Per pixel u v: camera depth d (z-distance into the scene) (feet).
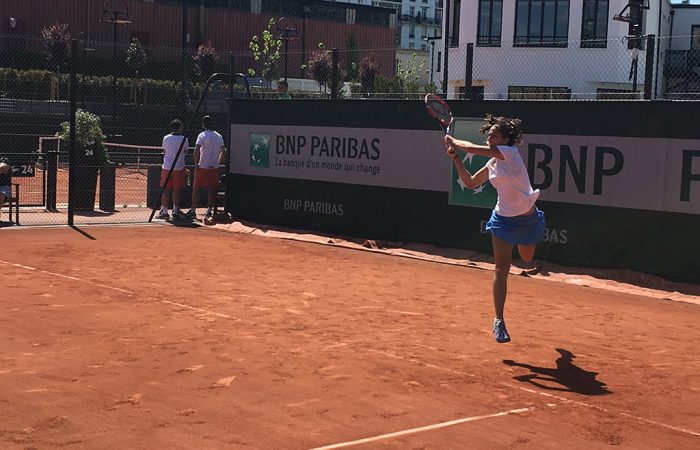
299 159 48.47
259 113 50.83
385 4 337.31
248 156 51.65
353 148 45.42
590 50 95.66
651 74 37.83
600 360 21.02
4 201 45.91
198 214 53.26
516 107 38.24
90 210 53.42
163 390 17.26
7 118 107.96
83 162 52.85
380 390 17.63
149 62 150.71
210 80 52.16
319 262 37.22
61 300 26.50
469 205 40.22
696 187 32.81
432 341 22.36
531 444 14.67
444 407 16.61
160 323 23.58
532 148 37.65
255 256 38.22
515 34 98.32
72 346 20.74
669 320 27.20
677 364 20.90
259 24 186.60
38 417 15.40
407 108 42.70
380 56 174.81
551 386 18.44
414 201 42.60
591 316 27.22
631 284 33.96
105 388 17.30
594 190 35.73
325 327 23.72
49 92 121.49
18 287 28.43
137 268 33.40
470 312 26.81
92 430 14.79
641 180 34.32
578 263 36.29
